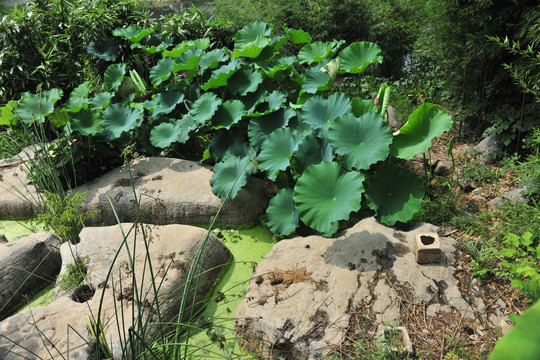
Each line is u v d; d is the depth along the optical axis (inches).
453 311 112.0
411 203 140.9
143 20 246.2
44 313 118.3
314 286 121.1
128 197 167.3
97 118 177.6
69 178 175.2
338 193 137.3
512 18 158.9
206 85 187.8
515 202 145.7
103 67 245.8
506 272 118.3
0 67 212.1
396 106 202.5
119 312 118.6
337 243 133.6
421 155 175.0
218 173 164.2
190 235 141.1
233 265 145.9
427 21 197.5
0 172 187.8
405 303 114.4
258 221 165.0
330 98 162.9
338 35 264.7
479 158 174.4
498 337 104.7
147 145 191.0
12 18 219.3
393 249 129.3
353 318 111.6
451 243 130.7
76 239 152.3
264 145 160.9
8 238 165.8
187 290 97.8
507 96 171.2
